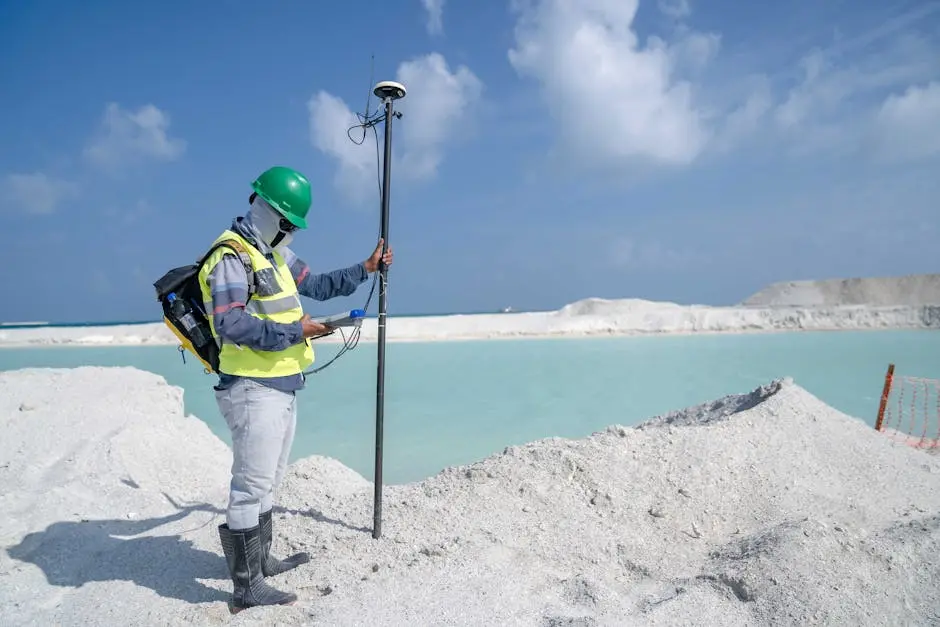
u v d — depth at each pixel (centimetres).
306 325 252
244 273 244
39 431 497
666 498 351
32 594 270
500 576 272
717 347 2517
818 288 5572
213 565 302
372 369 1859
